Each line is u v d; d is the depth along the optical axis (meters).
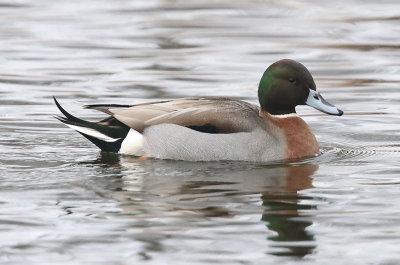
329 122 17.58
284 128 14.88
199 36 25.31
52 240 10.66
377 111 18.31
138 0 30.17
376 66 22.02
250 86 20.27
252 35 25.44
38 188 12.77
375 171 13.91
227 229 10.99
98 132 14.76
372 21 26.81
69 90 19.91
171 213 11.60
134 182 13.09
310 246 10.46
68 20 27.03
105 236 10.77
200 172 13.68
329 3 29.64
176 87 20.12
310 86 15.05
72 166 14.04
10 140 15.88
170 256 10.16
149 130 14.54
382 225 11.17
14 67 21.88
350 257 10.15
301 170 13.92
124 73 21.38
